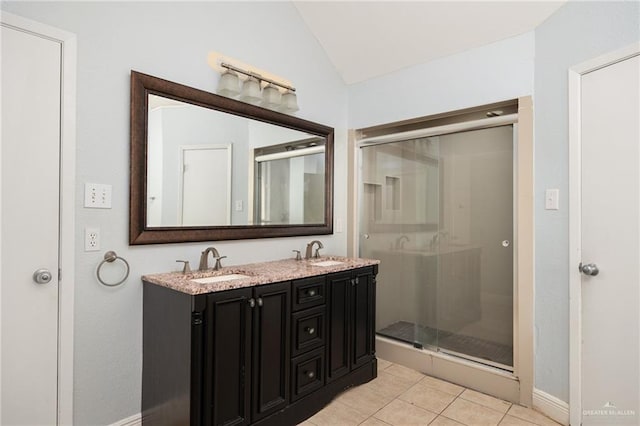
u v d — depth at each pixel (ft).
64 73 5.11
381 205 9.76
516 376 7.14
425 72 8.54
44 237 4.96
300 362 6.44
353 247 10.02
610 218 5.60
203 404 5.08
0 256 4.64
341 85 9.99
